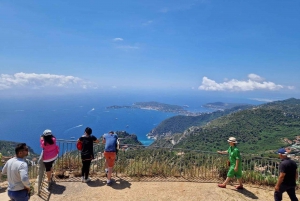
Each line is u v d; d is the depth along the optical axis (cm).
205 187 696
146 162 808
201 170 810
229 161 708
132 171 777
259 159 816
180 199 602
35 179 727
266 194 673
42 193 594
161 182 725
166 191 652
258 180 761
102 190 636
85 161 666
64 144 791
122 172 792
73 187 647
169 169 805
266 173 791
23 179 395
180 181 742
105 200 576
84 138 673
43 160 618
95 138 688
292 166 523
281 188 526
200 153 845
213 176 802
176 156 849
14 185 407
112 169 730
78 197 586
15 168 404
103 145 840
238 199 620
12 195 408
